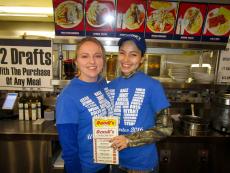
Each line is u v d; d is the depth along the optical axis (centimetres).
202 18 215
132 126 120
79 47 111
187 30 219
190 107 249
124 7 210
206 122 208
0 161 195
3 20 284
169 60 247
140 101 120
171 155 197
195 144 196
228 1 209
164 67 248
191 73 240
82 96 109
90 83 114
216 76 242
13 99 236
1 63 230
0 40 226
